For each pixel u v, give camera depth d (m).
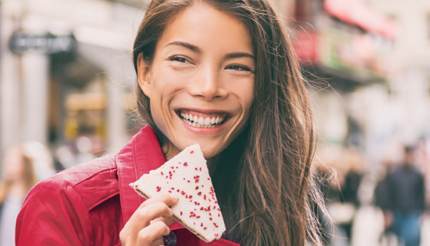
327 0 17.97
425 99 37.16
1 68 10.10
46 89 10.67
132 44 2.11
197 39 1.84
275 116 2.07
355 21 19.48
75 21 11.30
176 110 1.89
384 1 38.00
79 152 9.84
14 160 5.75
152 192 1.73
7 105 10.19
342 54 18.14
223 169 2.17
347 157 11.52
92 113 10.94
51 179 1.83
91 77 10.80
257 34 1.91
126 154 1.93
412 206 11.05
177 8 1.86
